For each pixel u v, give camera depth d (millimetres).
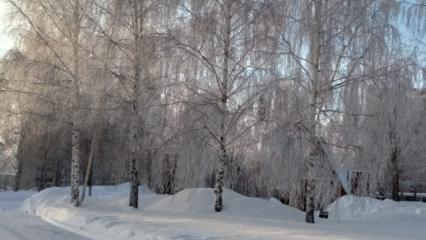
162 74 21062
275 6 19391
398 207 23969
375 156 18609
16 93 25891
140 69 22141
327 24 18703
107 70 22609
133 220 16750
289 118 18750
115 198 26438
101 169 40000
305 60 18953
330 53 18609
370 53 18266
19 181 52562
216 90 20688
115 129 26109
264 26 19594
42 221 20500
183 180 21203
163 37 21000
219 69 20500
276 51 19188
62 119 25906
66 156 47500
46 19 25328
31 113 26000
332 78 18719
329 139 18719
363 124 18422
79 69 24312
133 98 22484
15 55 25547
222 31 20453
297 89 18750
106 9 22984
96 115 24109
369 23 18406
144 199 24266
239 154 20734
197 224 15539
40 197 29969
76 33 24453
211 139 20844
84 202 25891
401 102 18234
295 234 13500
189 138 20656
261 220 18141
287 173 18859
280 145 18750
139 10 22359
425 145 28469
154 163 22484
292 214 20891
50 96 25406
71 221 19062
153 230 13969
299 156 18656
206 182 23391
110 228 15547
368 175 18844
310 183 18859
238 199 21797
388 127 18688
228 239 12281
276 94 18859
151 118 22031
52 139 35062
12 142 42062
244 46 20078
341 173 19547
